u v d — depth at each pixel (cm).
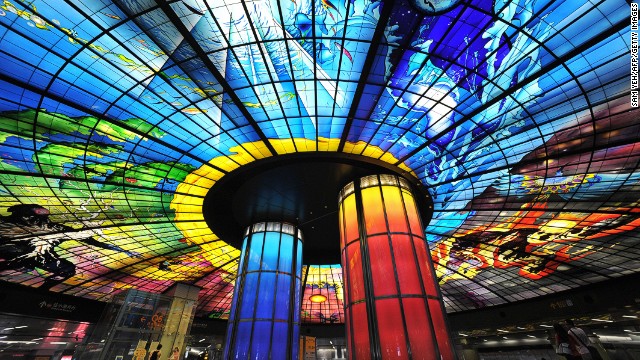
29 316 2834
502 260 3075
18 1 970
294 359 2044
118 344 1216
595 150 1630
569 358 1085
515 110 1463
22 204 1970
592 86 1284
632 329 3131
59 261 2617
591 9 1011
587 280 3075
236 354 1950
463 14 1082
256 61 1284
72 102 1362
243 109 1534
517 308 3647
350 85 1413
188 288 1755
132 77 1291
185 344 1444
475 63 1268
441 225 2622
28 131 1474
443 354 1305
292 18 1106
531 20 1076
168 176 1966
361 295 1519
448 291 3938
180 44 1176
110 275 3092
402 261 1519
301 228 2634
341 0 1039
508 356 4688
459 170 1950
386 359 1302
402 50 1232
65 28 1070
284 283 2255
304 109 1558
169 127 1595
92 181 1891
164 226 2473
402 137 1736
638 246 2459
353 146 1811
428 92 1437
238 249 2930
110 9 1022
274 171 1939
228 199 2242
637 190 1919
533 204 2216
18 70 1197
